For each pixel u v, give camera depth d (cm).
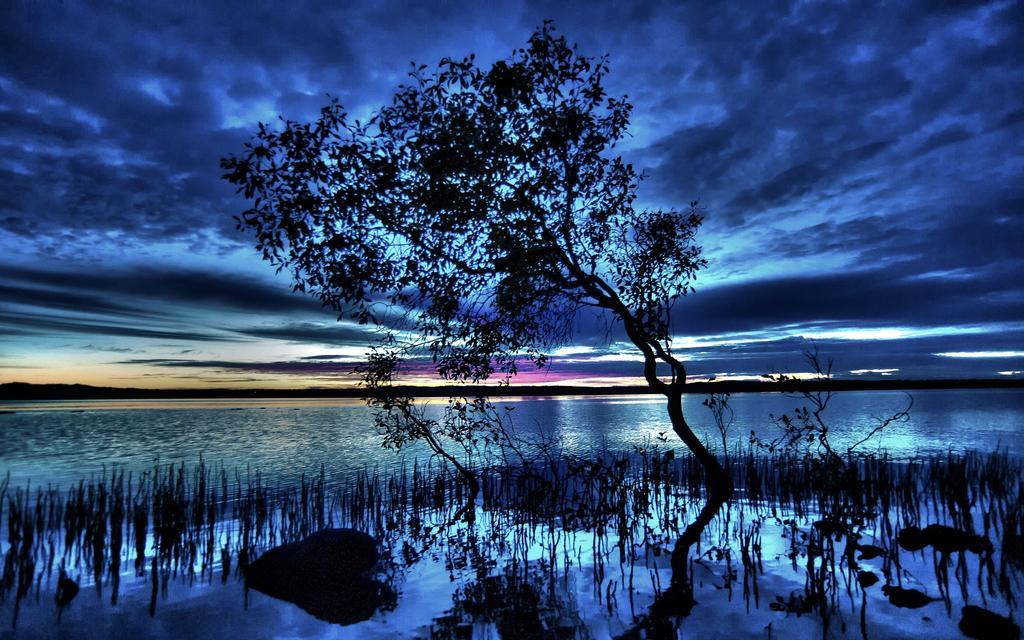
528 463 1176
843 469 952
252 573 724
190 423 4441
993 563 664
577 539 903
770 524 946
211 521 865
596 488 1180
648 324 871
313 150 708
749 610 583
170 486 1058
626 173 850
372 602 640
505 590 672
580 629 560
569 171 834
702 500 1187
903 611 561
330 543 748
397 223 798
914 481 1144
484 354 958
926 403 6328
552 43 768
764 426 3192
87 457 2244
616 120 820
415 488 1234
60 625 585
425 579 720
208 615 611
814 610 574
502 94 756
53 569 771
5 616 604
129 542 894
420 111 781
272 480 1625
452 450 2327
